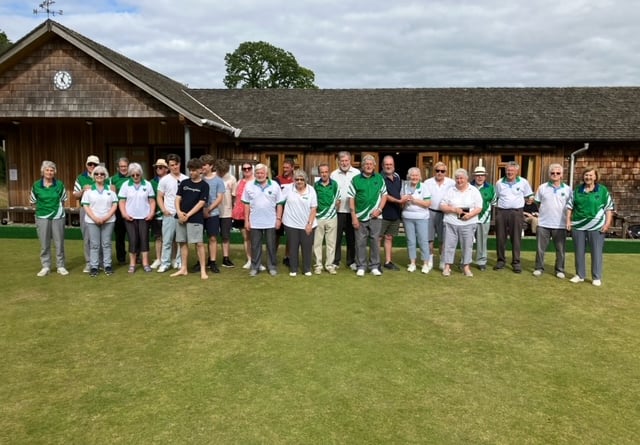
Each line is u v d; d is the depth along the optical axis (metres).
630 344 4.24
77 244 9.40
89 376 3.51
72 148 13.59
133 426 2.86
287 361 3.78
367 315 4.95
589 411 3.07
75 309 5.09
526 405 3.14
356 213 6.67
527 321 4.84
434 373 3.60
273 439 2.73
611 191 12.62
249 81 39.09
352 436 2.77
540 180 12.60
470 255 6.75
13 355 3.89
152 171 13.60
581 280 6.54
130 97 11.33
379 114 13.73
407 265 7.53
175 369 3.63
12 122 12.71
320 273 6.83
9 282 6.23
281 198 6.65
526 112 13.47
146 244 6.80
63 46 11.38
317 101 14.78
